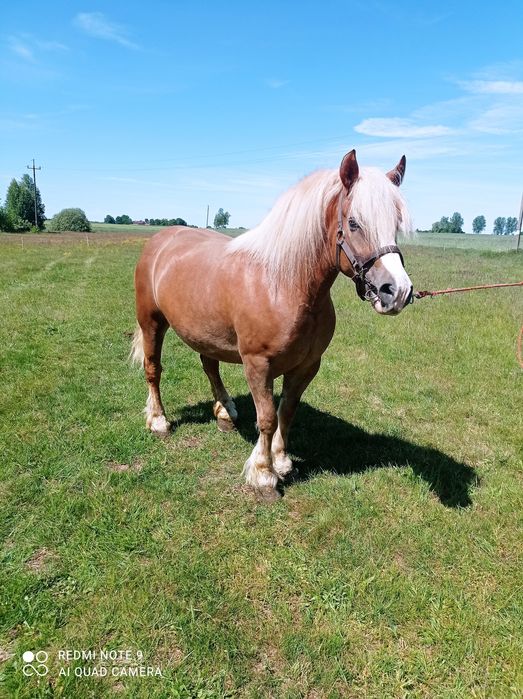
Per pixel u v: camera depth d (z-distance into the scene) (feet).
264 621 7.25
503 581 8.18
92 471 10.94
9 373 16.94
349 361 19.60
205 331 10.53
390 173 8.72
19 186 246.06
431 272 50.65
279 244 8.73
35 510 9.55
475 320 26.14
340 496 10.32
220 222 229.86
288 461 11.02
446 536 9.21
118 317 26.96
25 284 37.99
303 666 6.59
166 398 15.55
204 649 6.72
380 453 12.35
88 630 6.98
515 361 19.53
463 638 7.07
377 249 7.51
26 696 6.07
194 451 12.16
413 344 21.88
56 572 8.00
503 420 14.46
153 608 7.39
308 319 9.06
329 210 8.43
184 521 9.44
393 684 6.44
